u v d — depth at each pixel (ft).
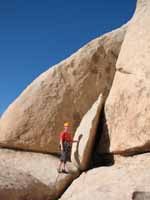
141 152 33.63
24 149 45.42
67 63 48.83
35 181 33.37
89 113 41.06
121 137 35.27
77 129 42.52
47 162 41.45
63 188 35.76
